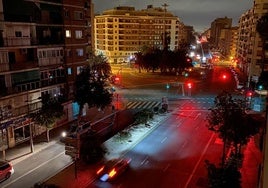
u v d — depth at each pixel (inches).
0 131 1315.2
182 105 2301.9
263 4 3287.4
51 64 1643.7
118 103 2352.4
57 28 1686.8
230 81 3563.0
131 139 1537.9
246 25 4431.6
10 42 1376.7
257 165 1232.2
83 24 1865.2
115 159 1277.1
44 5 1572.3
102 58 3415.4
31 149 1320.1
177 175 1156.5
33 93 1528.1
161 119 1915.6
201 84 3321.9
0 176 1070.4
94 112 1991.9
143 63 4067.4
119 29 5669.3
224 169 913.5
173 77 3796.8
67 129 1616.6
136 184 1085.1
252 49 3329.2
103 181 1096.2
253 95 2337.6
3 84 1370.6
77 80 1652.3
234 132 1101.1
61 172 1156.5
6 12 1363.2
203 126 1772.9
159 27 6008.9
